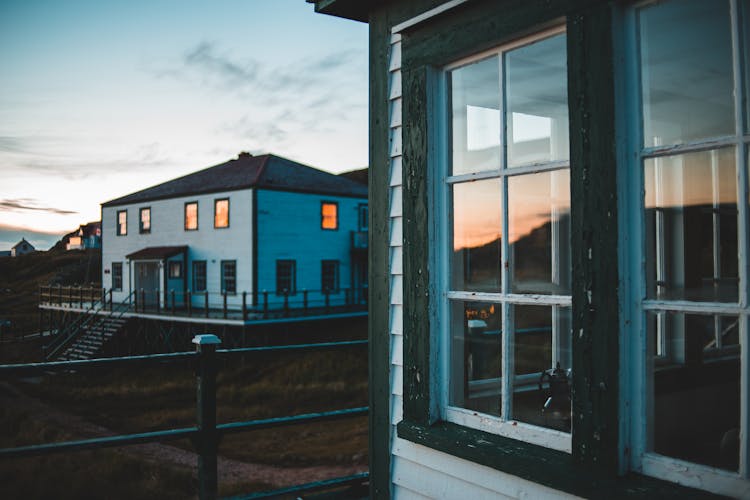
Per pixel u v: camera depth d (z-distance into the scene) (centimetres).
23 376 260
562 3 241
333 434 1514
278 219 2819
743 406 197
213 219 2919
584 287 233
